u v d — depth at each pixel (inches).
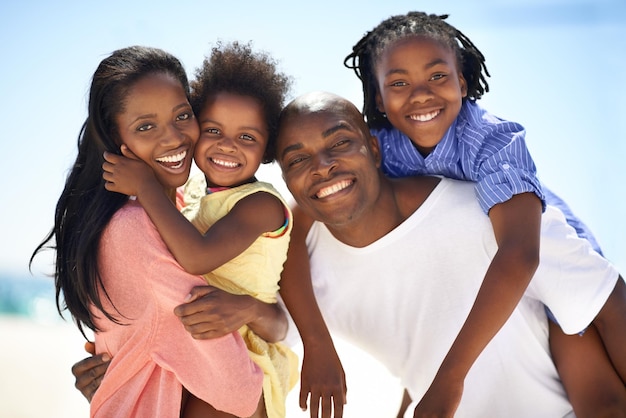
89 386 120.3
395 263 138.5
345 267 141.3
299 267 138.0
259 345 124.7
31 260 122.1
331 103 133.6
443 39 146.5
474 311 123.8
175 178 121.7
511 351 137.8
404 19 152.3
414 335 142.1
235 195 124.1
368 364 313.0
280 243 128.2
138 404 113.7
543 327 140.9
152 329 113.5
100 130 119.6
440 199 138.2
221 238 117.0
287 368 130.3
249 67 131.9
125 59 120.1
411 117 144.4
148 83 118.5
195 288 113.0
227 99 128.8
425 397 119.7
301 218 141.6
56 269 121.0
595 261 138.2
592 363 138.6
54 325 782.5
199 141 128.8
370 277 140.3
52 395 406.6
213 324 112.4
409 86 144.4
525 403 139.3
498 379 138.4
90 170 120.6
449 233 136.9
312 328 133.5
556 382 140.5
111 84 118.4
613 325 138.4
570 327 136.3
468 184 140.4
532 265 126.2
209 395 112.7
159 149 118.8
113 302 115.7
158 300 113.3
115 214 116.7
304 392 130.2
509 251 126.7
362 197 131.3
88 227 116.1
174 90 120.1
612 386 137.5
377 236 137.9
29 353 566.3
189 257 113.2
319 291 144.2
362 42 156.6
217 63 131.3
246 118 129.2
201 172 142.0
